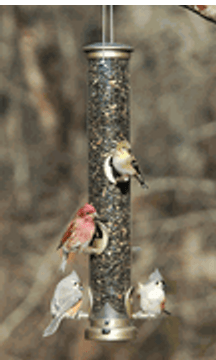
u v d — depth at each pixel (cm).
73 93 1424
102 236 759
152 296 762
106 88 754
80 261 1269
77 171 1416
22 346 1322
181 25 1419
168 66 1422
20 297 1341
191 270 1362
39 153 1418
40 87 1418
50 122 1418
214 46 1413
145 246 1370
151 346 1341
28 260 1358
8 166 1412
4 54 1418
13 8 1416
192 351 1329
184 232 1380
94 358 1331
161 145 1416
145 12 1422
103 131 756
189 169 1409
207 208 1392
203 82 1420
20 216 1394
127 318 759
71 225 745
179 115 1420
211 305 1345
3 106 1420
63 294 751
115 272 760
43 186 1410
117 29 1422
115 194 760
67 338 1332
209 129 1412
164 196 1396
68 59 1423
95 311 759
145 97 1424
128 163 742
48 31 1422
